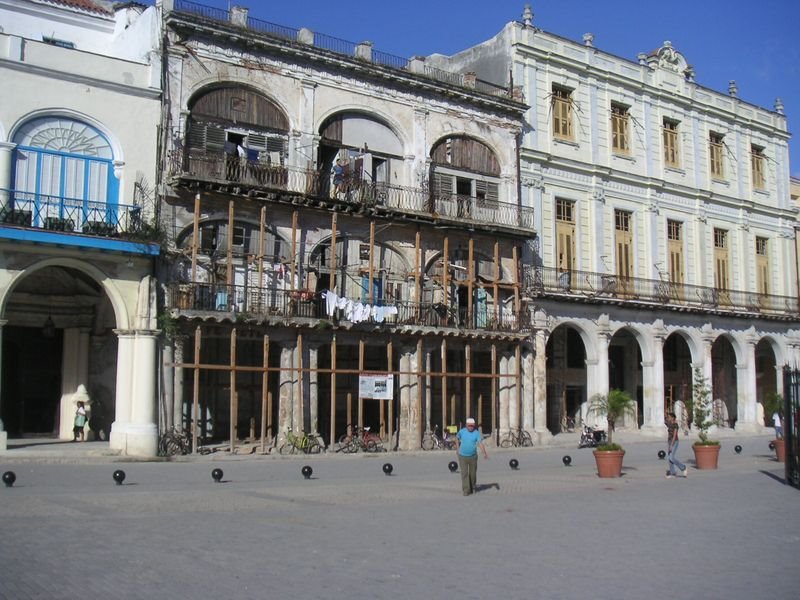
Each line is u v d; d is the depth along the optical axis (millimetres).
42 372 31672
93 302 31797
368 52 35000
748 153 52844
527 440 37406
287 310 30828
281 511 15414
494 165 39062
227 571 10102
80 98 27797
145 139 29031
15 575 9586
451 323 35250
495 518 15094
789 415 21703
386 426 35906
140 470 23047
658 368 43719
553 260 41031
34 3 32031
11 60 26469
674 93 48219
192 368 30219
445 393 34750
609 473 23266
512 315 37875
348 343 32469
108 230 26938
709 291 47594
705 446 26359
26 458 24641
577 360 44281
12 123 26453
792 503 17734
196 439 28406
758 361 54781
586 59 43875
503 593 9352
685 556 11672
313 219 32688
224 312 28984
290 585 9492
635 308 42938
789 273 54250
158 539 12047
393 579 9922
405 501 17484
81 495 16750
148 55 29750
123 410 27609
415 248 34531
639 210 45719
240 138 31703
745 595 9445
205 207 30094
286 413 31031
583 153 43094
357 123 34812
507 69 40656
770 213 53531
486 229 36281
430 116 36844
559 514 15742
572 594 9359
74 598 8680
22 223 25531
